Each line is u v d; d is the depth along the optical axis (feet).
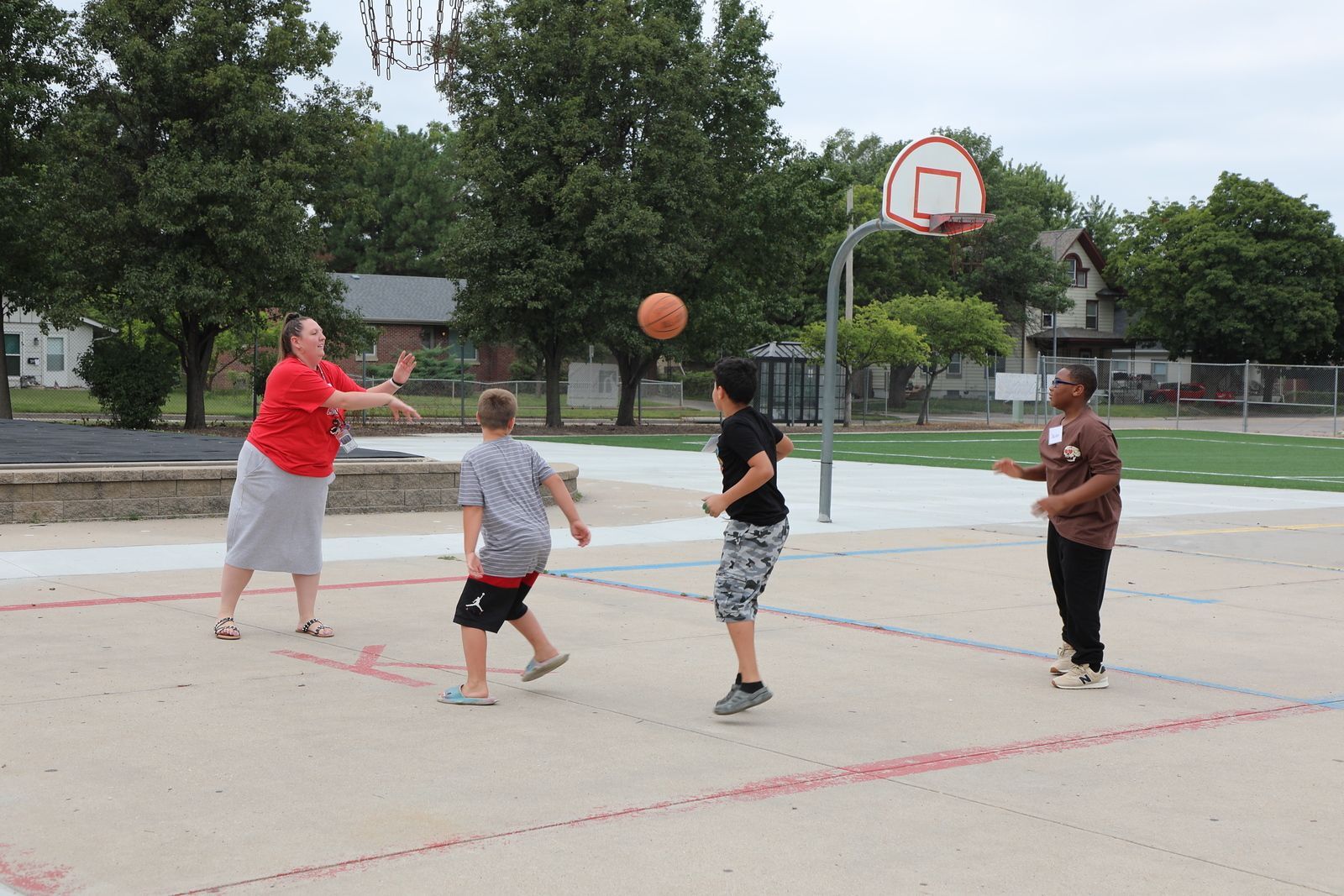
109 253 100.48
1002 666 24.41
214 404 152.87
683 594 31.86
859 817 15.33
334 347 114.62
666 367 209.77
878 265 216.33
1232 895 13.06
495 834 14.44
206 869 13.17
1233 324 205.87
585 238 116.26
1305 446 122.83
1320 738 19.53
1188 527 51.01
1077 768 17.65
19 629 25.48
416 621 27.58
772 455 19.93
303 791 15.84
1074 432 22.49
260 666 22.82
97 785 15.89
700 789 16.34
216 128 103.91
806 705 20.98
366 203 116.06
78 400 140.36
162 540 39.01
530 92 117.70
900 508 55.67
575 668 23.40
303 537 25.57
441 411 141.18
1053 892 13.06
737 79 132.36
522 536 20.31
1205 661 25.30
